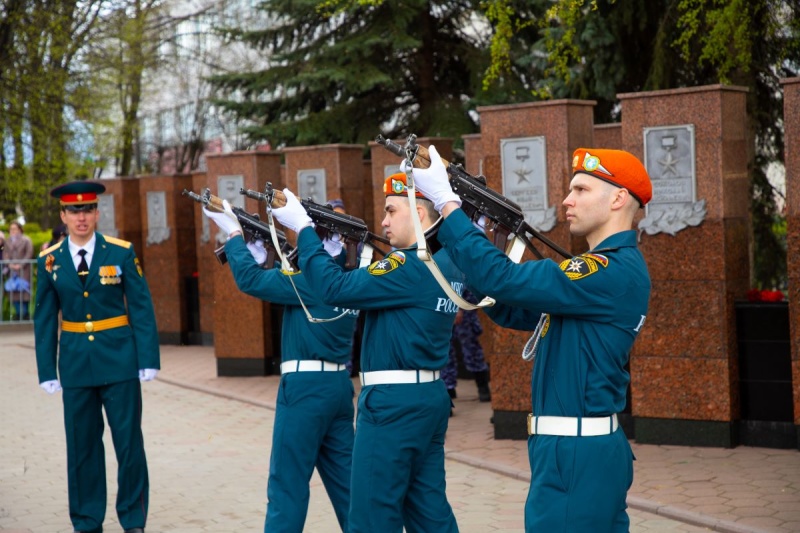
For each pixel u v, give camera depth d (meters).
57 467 8.61
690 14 9.98
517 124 8.84
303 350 5.54
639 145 8.32
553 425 3.69
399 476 4.61
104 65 24.30
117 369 6.43
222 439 9.53
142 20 26.12
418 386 4.64
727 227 8.09
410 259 4.61
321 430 5.53
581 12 11.45
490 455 8.29
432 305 4.62
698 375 8.13
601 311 3.63
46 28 22.86
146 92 28.25
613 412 3.68
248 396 11.87
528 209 8.80
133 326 6.55
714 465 7.57
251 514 6.96
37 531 6.70
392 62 19.44
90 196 6.54
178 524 6.77
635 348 8.37
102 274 6.46
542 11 16.88
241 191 4.92
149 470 8.33
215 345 13.66
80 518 6.46
